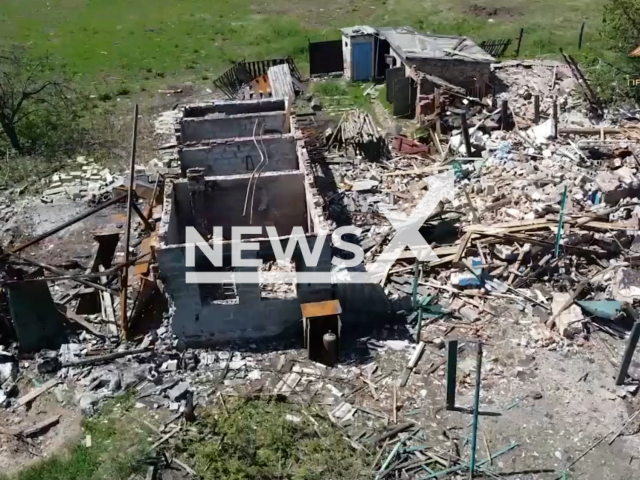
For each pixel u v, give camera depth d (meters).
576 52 31.27
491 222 16.86
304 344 13.71
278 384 12.80
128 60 33.25
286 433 11.59
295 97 27.28
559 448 11.41
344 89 29.06
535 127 21.89
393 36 27.97
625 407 12.16
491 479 10.89
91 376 12.95
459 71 25.41
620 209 16.78
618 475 10.94
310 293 13.34
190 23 39.59
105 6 43.59
